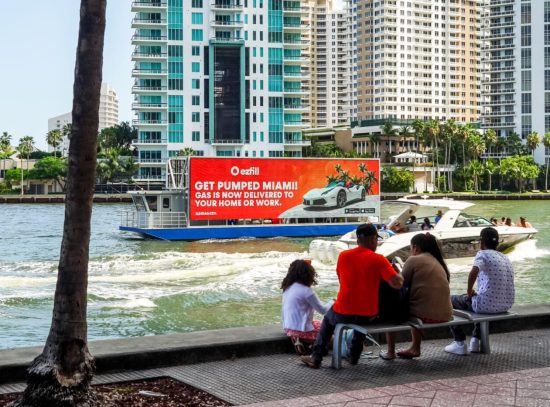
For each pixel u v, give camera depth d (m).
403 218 32.25
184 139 130.62
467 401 7.39
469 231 31.16
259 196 47.47
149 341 9.91
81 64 7.21
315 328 10.39
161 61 130.75
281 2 131.50
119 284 24.53
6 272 29.66
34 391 7.11
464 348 10.31
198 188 45.97
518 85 178.12
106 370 9.14
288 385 8.67
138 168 137.62
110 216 88.31
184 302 21.02
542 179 169.00
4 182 164.75
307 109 135.38
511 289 10.41
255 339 10.18
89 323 18.06
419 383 8.13
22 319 18.55
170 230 45.53
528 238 33.50
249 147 131.75
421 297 9.70
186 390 8.44
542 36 174.62
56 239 53.09
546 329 12.12
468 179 164.50
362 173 50.12
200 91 130.62
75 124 7.23
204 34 130.38
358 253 9.62
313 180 48.75
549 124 174.88
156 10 130.00
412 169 171.12
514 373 8.56
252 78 131.50
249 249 39.41
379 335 11.27
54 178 161.62
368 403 7.33
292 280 10.51
